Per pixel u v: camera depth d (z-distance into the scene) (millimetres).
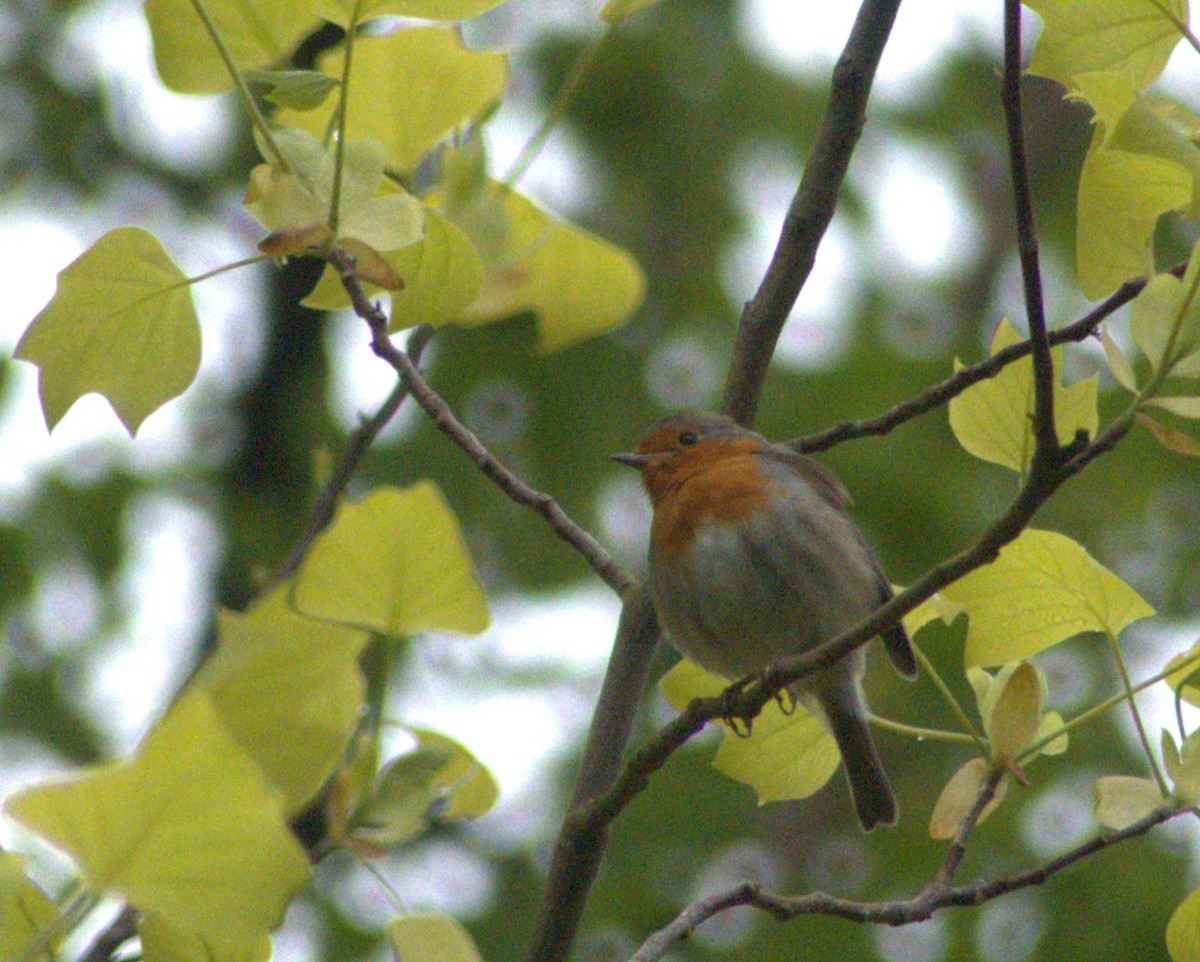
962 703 13547
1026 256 4602
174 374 5582
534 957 6020
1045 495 4781
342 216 5105
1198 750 5379
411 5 5402
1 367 13547
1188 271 4555
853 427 6875
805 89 15602
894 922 5797
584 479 14562
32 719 13734
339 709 3783
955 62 17391
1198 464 15422
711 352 15094
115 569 14211
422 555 4273
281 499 15133
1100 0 5047
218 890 3387
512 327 14680
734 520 7770
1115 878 12883
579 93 15188
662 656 14133
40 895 3721
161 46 5574
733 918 13664
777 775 6633
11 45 16219
